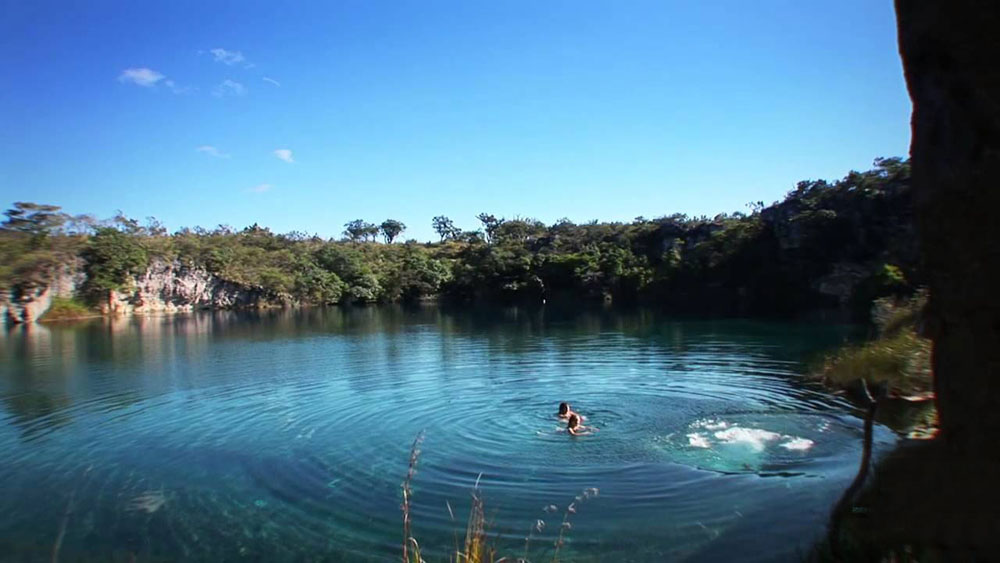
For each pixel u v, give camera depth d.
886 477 7.12
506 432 13.44
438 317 55.88
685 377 19.56
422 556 7.82
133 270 74.25
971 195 5.76
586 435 12.96
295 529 8.82
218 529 8.94
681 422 13.73
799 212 55.12
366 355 28.16
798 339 30.19
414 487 10.20
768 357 23.98
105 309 70.12
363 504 9.60
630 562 7.43
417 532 8.52
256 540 8.53
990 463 5.68
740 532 8.02
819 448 11.34
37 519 9.49
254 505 9.78
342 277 89.38
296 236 118.56
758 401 15.62
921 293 19.91
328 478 10.88
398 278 87.44
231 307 82.19
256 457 12.33
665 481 10.00
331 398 18.02
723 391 17.08
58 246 68.19
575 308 62.72
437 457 11.77
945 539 5.58
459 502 9.51
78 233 73.25
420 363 24.80
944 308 6.24
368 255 102.31
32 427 15.56
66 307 65.25
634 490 9.67
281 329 45.88
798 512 8.52
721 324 39.94
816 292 49.66
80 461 12.47
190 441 13.74
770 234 57.69
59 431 15.05
